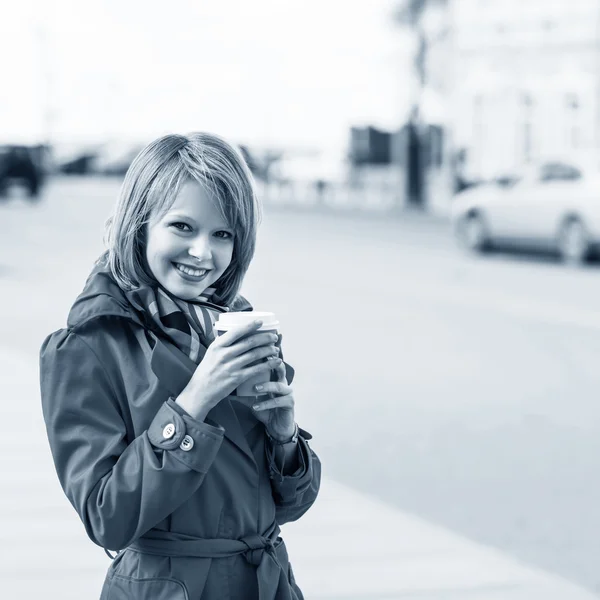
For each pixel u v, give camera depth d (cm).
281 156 4641
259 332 188
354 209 3469
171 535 196
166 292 206
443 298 1376
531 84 3238
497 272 1670
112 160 5584
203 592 197
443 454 656
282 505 212
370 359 962
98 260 211
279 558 209
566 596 438
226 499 199
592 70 3136
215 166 202
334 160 4194
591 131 3145
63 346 196
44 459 625
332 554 485
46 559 467
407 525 527
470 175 3369
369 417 745
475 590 443
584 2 3111
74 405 193
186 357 196
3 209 3067
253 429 207
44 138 6062
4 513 527
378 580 452
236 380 187
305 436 217
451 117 3381
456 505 559
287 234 2455
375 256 1942
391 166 4128
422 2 3312
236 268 215
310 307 1295
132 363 196
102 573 452
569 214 1731
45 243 2072
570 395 827
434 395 820
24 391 805
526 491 585
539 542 505
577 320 1195
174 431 185
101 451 191
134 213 203
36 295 1339
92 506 187
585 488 590
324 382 862
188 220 200
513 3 3225
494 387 851
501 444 680
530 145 3253
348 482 598
